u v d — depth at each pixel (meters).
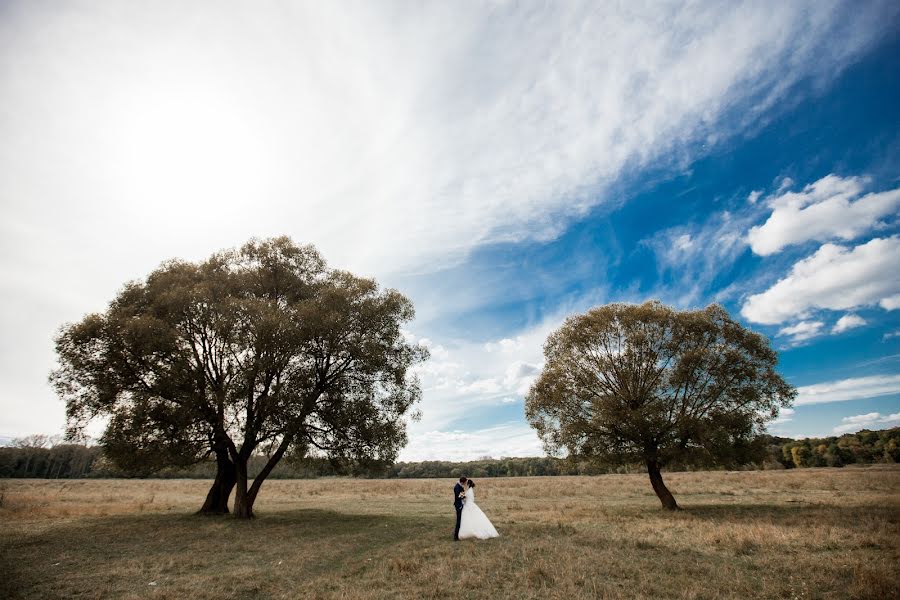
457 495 14.86
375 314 22.12
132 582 9.73
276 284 23.89
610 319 23.67
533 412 24.64
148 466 20.22
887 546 11.27
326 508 27.12
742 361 21.25
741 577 9.12
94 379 19.31
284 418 18.89
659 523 17.09
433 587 8.79
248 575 10.20
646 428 20.61
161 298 20.56
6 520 19.81
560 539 13.81
